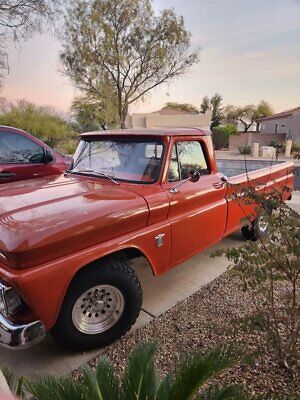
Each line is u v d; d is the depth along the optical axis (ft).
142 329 8.84
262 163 16.96
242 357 5.51
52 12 44.75
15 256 6.11
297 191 26.35
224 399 4.38
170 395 4.19
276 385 6.24
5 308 6.45
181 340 8.20
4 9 40.32
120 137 10.53
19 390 4.75
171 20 74.33
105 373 4.63
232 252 6.37
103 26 70.69
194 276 12.08
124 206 8.06
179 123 87.71
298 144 77.15
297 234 5.59
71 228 6.81
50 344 8.33
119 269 7.93
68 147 61.62
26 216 6.98
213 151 11.76
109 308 8.05
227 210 11.85
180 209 9.73
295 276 6.16
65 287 6.80
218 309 9.66
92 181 10.19
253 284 6.56
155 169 9.62
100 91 76.07
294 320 6.70
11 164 14.60
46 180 10.48
